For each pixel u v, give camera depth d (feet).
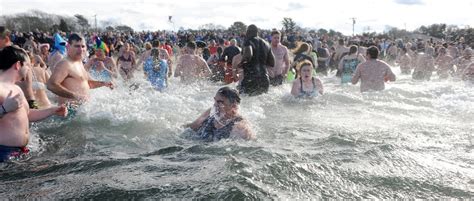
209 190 8.34
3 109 11.16
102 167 10.44
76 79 17.56
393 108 20.65
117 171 10.03
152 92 26.58
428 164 10.64
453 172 10.01
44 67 24.98
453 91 27.27
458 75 39.83
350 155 11.23
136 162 10.85
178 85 31.68
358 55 33.86
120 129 14.99
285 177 9.21
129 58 36.22
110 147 12.74
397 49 74.02
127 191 8.49
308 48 36.29
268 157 10.75
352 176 9.53
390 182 9.23
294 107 21.06
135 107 19.08
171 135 14.24
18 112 11.90
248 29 25.23
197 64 31.96
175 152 11.91
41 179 9.56
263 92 24.77
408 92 25.67
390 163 10.62
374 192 8.67
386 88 26.86
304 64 23.26
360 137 13.52
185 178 9.20
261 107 20.95
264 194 8.20
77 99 17.30
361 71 26.20
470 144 12.92
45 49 41.65
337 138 13.19
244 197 7.95
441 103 22.16
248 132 13.44
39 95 18.15
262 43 24.95
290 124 16.52
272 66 25.82
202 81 32.19
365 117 18.24
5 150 11.40
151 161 10.92
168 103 20.97
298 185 8.84
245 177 8.98
